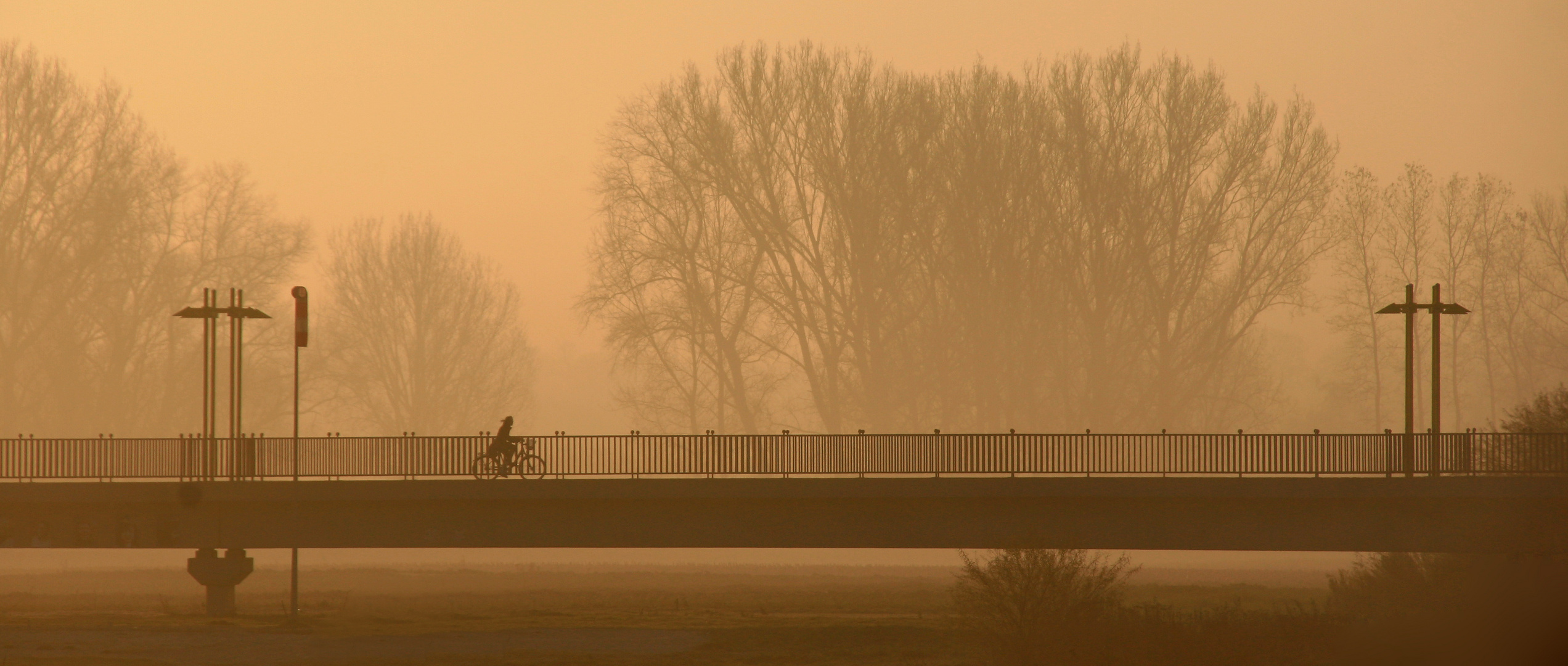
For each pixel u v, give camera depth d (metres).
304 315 116.44
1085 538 109.81
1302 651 84.56
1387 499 107.88
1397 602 105.00
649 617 114.56
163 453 115.62
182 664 84.56
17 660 84.12
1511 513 106.06
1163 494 108.31
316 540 112.31
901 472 114.12
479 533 112.38
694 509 111.94
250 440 116.00
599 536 112.12
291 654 89.69
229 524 112.88
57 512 112.62
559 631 103.81
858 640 97.25
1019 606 89.75
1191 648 85.19
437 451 117.00
